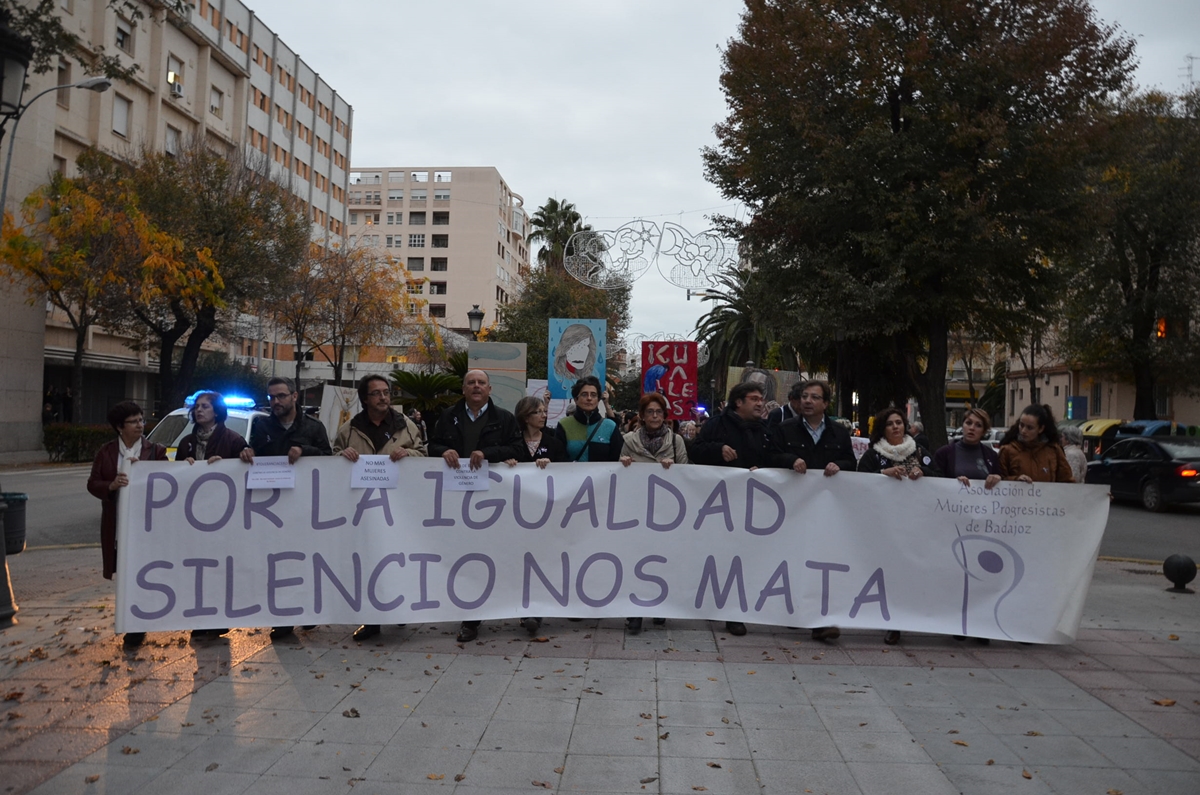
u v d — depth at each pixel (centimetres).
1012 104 1656
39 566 948
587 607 660
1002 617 650
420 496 651
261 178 3384
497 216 10825
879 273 1766
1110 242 3080
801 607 659
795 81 1753
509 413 691
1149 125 2934
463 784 391
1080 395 4538
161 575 624
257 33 5378
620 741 443
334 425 1841
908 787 394
